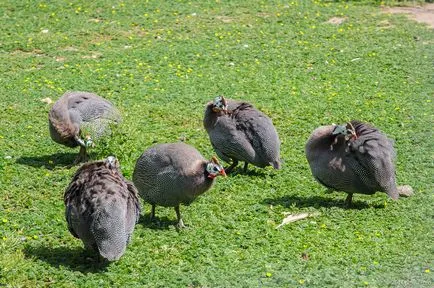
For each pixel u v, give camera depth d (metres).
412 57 21.36
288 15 24.66
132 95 18.62
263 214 13.18
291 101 18.42
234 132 14.47
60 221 12.61
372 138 13.27
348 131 13.19
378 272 11.17
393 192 13.27
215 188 14.12
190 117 17.52
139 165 12.52
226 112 14.65
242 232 12.46
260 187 14.35
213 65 20.77
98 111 15.15
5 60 20.89
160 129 16.77
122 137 15.38
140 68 20.42
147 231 12.38
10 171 14.52
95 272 11.10
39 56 21.36
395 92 19.12
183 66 20.69
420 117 17.61
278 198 13.84
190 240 12.12
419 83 19.64
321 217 13.12
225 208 13.38
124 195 10.95
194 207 13.36
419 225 12.87
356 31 23.38
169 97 18.58
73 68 20.36
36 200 13.47
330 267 11.34
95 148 15.27
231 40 22.62
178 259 11.52
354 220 13.03
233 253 11.73
